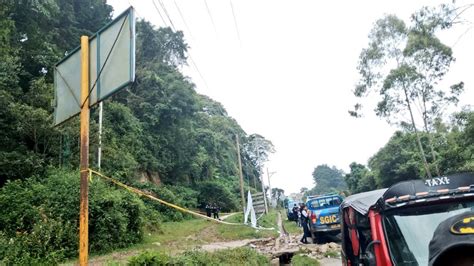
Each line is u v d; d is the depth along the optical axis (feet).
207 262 33.35
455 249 4.42
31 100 73.10
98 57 20.81
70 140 74.28
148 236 67.97
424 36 91.45
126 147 110.01
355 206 17.47
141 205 63.10
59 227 47.19
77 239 48.47
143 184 106.42
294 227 95.35
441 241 4.75
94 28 124.36
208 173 172.14
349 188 229.86
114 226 55.01
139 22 151.74
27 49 88.74
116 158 94.43
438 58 93.35
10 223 47.88
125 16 19.89
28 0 86.79
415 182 14.19
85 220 19.11
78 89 21.74
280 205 276.82
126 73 19.11
